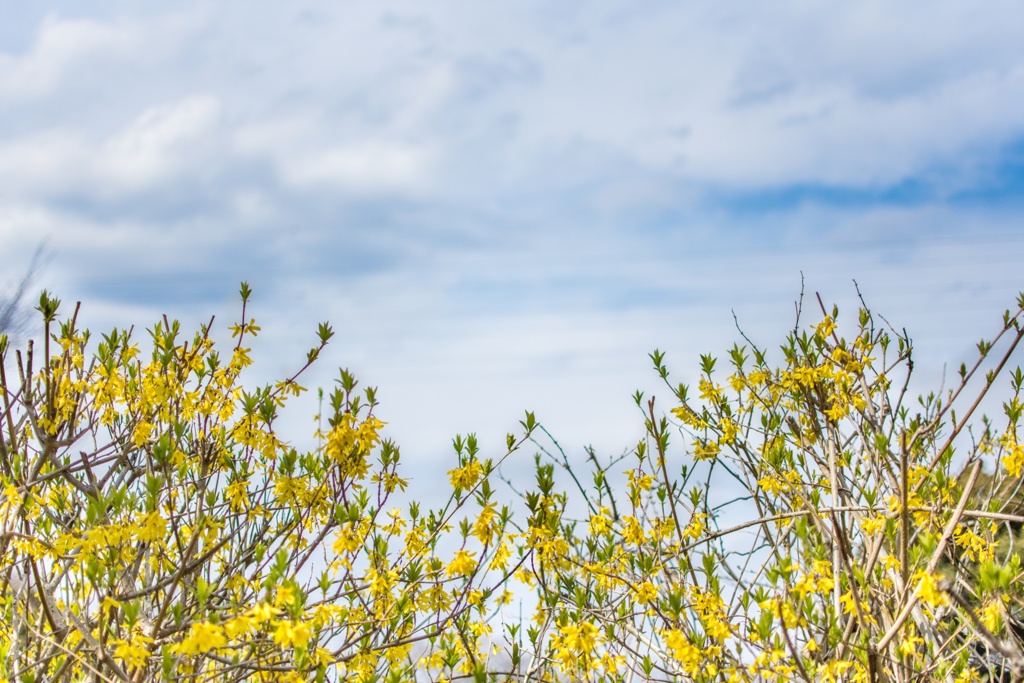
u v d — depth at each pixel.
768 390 4.54
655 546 4.04
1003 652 2.52
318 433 3.48
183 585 3.25
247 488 3.70
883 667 3.40
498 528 3.68
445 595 3.66
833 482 3.97
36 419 3.71
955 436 3.94
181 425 3.38
